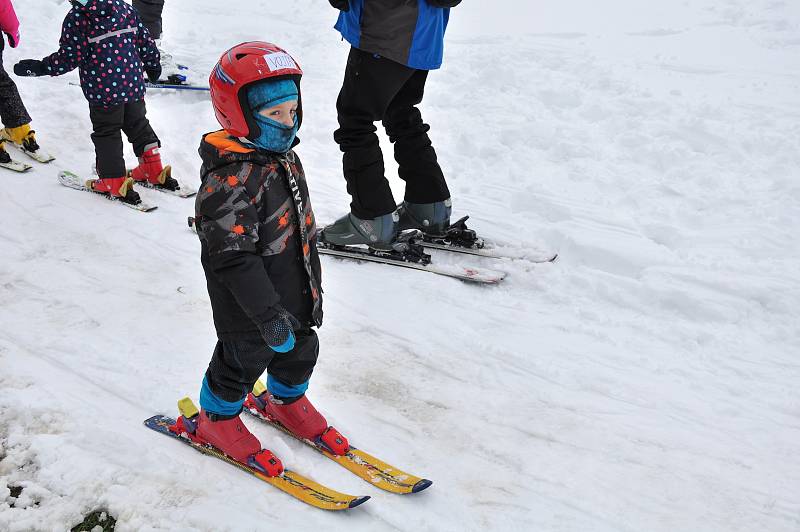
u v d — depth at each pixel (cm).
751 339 396
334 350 387
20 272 436
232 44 952
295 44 960
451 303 434
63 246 473
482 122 697
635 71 834
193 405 311
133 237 493
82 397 329
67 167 590
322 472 295
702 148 623
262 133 241
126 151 635
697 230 504
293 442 313
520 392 357
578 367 374
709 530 275
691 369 373
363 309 425
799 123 666
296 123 253
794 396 351
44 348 364
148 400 332
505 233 510
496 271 466
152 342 378
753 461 312
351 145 445
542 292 446
